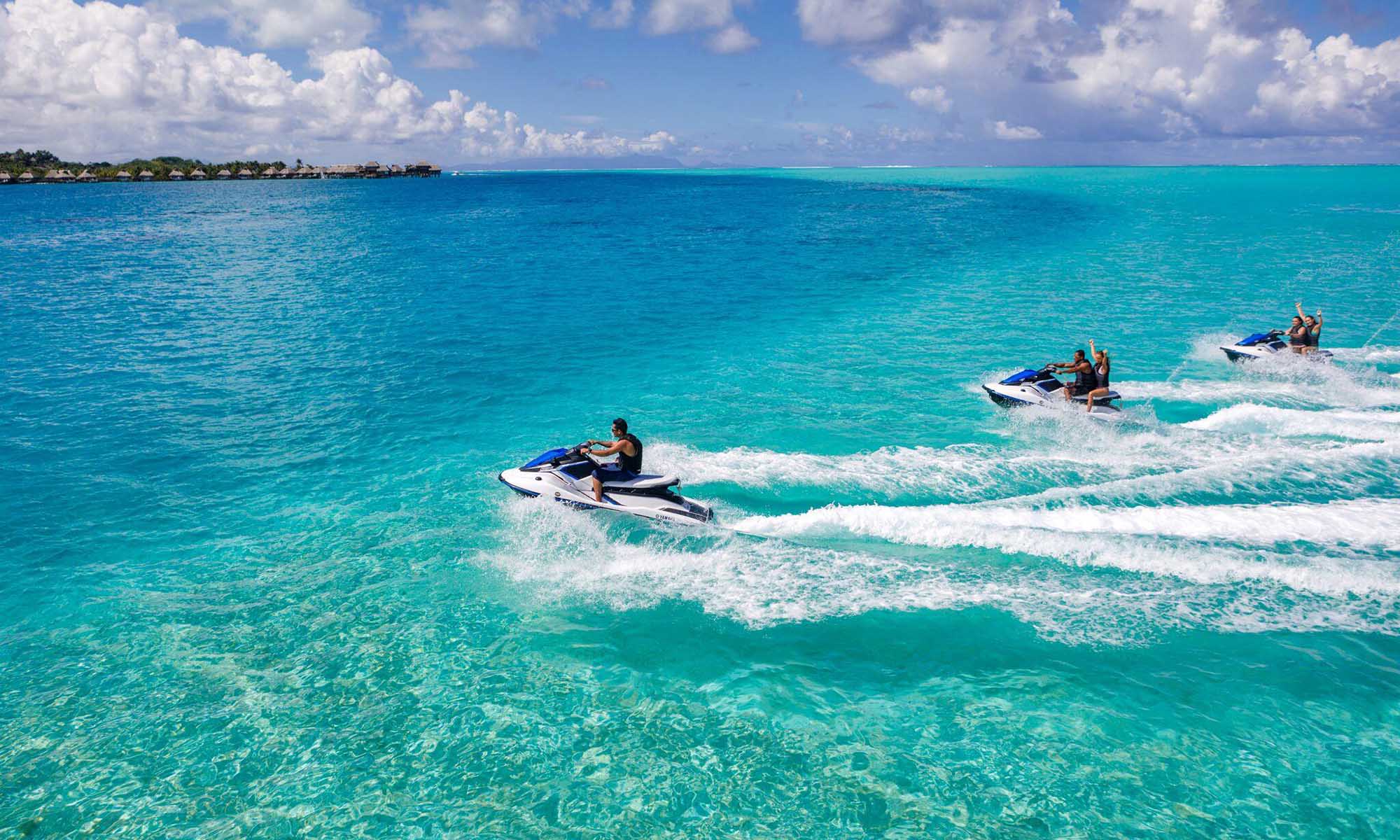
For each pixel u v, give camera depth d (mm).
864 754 6410
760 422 14898
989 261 38781
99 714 6992
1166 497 10922
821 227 58281
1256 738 6469
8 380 17750
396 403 16203
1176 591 8562
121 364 19203
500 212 80000
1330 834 5547
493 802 5984
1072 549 9484
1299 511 10195
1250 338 18859
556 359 19906
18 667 7648
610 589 9008
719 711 6953
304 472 12617
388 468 12820
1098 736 6535
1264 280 31719
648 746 6547
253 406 15953
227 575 9422
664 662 7660
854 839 5586
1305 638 7703
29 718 6926
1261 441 13109
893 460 12805
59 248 47406
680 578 9211
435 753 6508
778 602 8641
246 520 10914
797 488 11766
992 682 7234
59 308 26703
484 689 7320
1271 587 8570
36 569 9547
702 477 12164
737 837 5625
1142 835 5570
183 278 34031
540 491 11102
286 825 5793
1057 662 7477
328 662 7754
